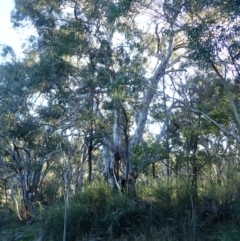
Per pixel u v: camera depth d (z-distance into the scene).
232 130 21.16
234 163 24.19
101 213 20.70
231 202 18.86
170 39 19.77
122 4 17.30
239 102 20.77
